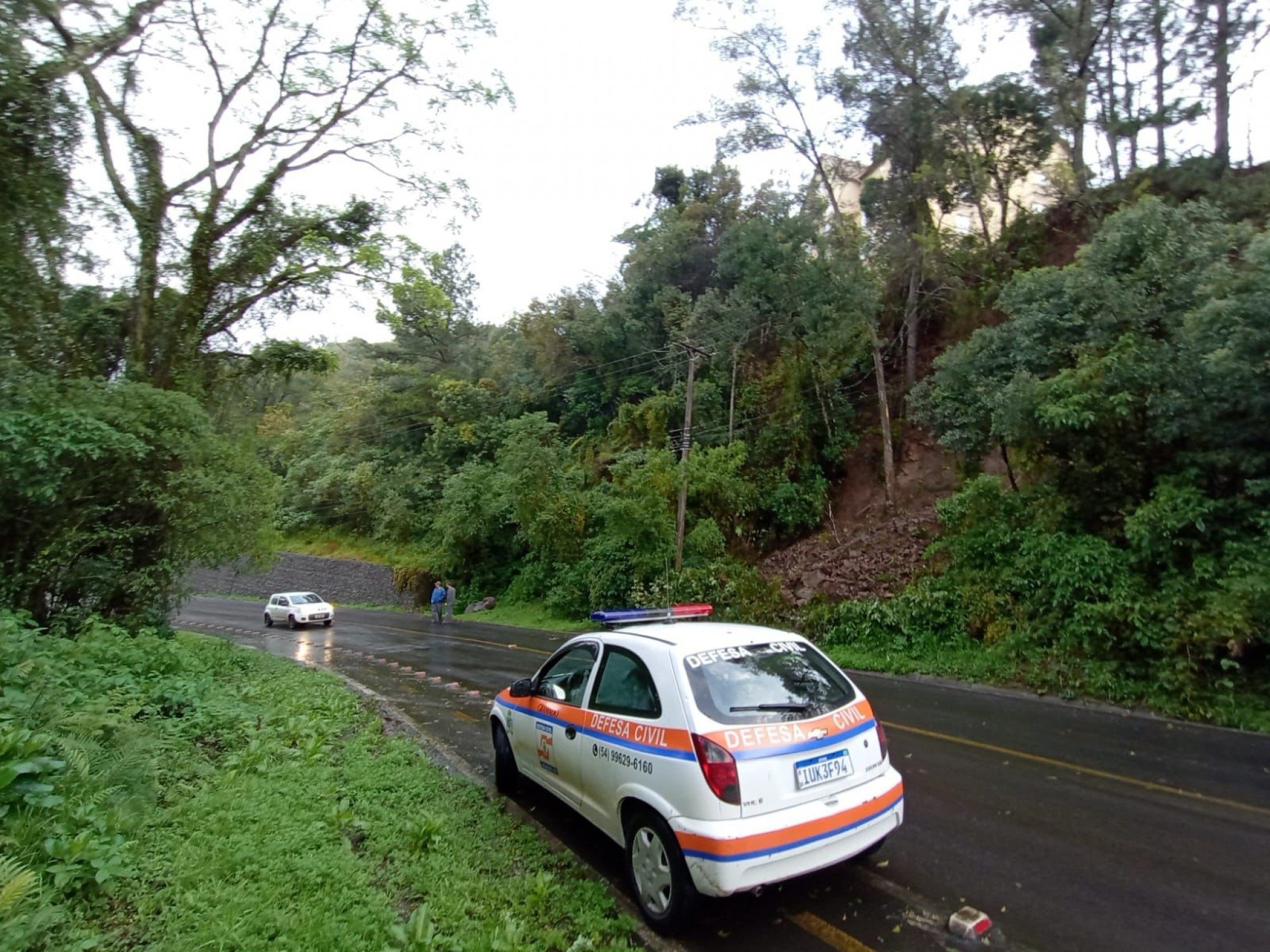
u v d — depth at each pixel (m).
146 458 10.72
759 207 27.06
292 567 39.88
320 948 3.42
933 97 20.88
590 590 22.78
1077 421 11.09
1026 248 21.83
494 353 42.84
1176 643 9.43
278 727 7.82
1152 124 20.33
